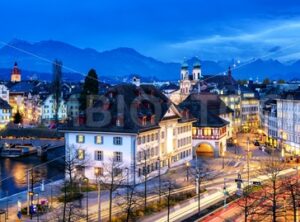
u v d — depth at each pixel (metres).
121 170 112.06
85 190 111.62
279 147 189.25
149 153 124.94
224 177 128.50
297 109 171.38
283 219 88.38
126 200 98.50
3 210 93.06
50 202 100.62
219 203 101.12
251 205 85.56
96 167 119.00
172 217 90.81
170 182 109.25
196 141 164.50
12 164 168.88
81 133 119.94
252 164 147.25
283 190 101.94
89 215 91.12
